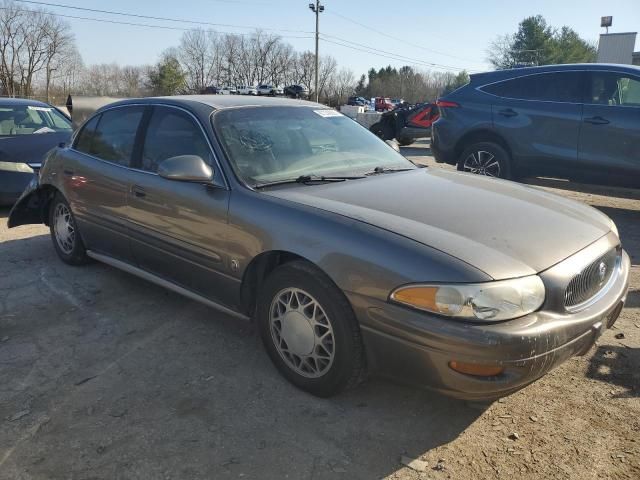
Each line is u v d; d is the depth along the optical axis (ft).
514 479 7.77
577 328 8.28
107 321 12.81
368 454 8.30
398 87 272.10
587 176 21.85
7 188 23.15
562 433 8.70
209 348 11.51
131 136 13.42
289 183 10.85
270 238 9.70
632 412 9.17
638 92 20.61
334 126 13.39
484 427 8.91
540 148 22.59
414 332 7.95
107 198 13.61
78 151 15.21
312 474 7.89
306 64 273.75
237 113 12.13
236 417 9.18
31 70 234.17
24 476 7.86
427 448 8.43
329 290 8.94
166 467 8.02
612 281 9.80
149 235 12.44
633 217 23.04
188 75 272.51
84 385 10.15
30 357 11.19
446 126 25.07
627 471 7.86
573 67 22.20
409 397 9.75
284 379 10.28
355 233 8.77
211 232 10.79
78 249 15.87
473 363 7.61
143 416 9.21
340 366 9.00
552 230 9.31
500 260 8.08
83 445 8.50
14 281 15.35
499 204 10.18
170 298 14.10
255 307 10.93
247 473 7.90
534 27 214.28
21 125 26.25
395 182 11.23
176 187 11.57
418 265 8.04
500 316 7.68
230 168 10.82
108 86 249.75
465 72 240.53
